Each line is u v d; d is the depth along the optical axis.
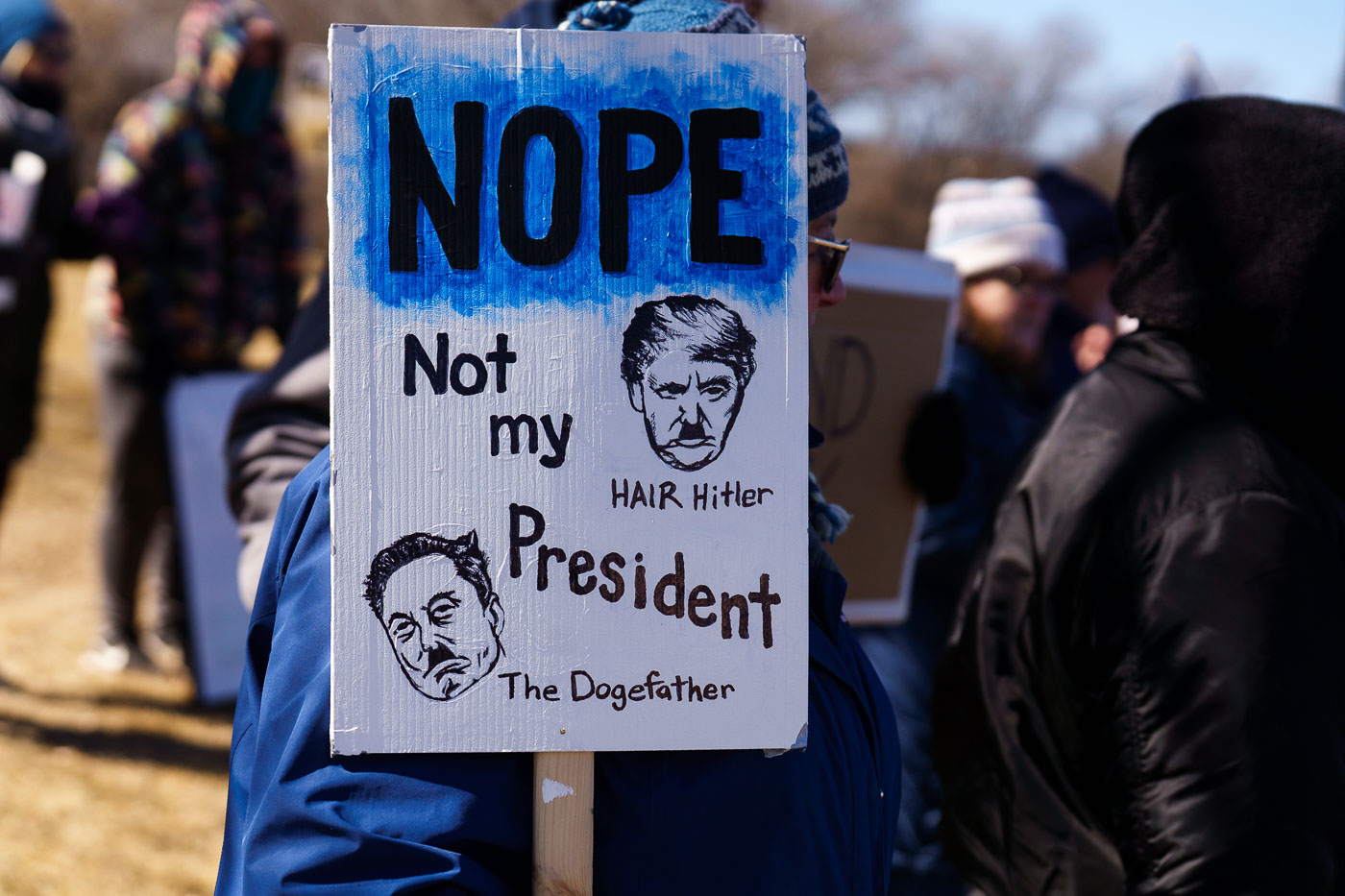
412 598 0.96
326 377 1.56
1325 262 1.38
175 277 3.86
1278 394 1.40
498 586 0.96
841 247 1.21
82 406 8.37
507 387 0.97
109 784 3.18
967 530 2.35
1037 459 1.49
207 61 3.83
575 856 0.96
